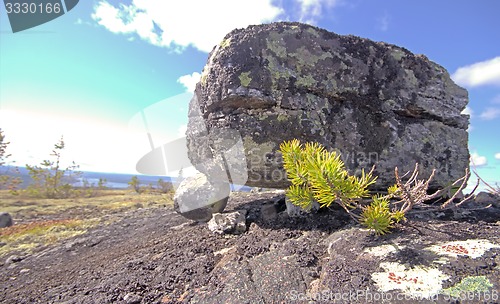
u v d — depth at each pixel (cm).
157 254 88
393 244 60
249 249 76
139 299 60
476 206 95
